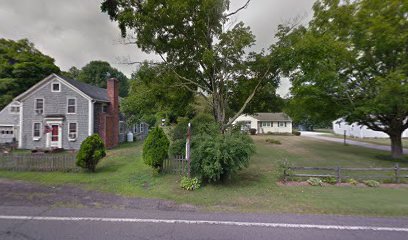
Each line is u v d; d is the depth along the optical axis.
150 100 11.88
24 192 6.37
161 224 4.19
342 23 12.09
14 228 3.97
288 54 9.99
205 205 5.40
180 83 11.78
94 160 9.16
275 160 12.38
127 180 7.86
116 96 20.55
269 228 4.06
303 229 4.03
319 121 15.83
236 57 11.02
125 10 9.65
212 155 6.91
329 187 7.14
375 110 10.96
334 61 11.66
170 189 6.78
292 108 16.42
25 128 17.64
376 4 10.60
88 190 6.64
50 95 17.80
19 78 23.36
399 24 9.88
